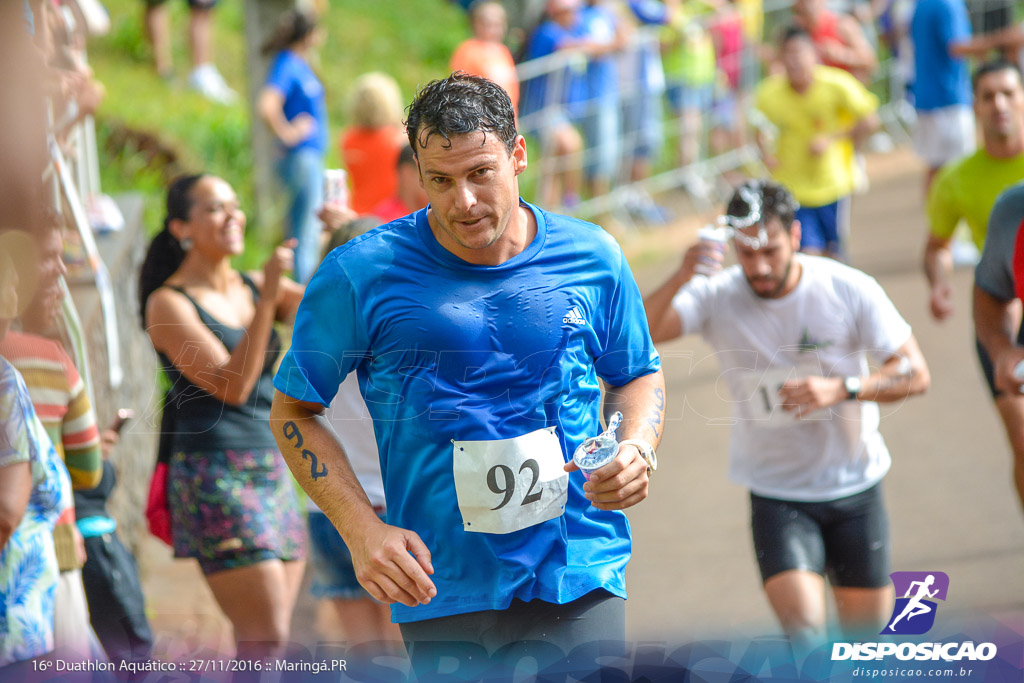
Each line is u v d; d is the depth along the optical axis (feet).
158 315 34.01
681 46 102.78
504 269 24.22
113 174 81.66
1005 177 47.24
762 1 118.11
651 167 104.63
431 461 24.76
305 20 72.64
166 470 34.73
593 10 92.79
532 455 24.48
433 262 24.12
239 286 37.06
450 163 22.40
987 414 60.03
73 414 28.32
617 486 23.97
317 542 34.40
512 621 25.43
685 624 38.91
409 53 136.98
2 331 25.57
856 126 74.13
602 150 93.20
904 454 55.67
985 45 84.84
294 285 36.86
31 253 25.38
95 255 45.27
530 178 91.76
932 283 50.60
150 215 76.33
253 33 76.89
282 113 72.38
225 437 33.76
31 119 23.54
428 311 23.86
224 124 92.79
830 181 74.54
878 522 35.63
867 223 97.40
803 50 73.20
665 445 57.88
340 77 124.26
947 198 48.91
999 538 45.50
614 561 26.20
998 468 53.42
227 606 34.40
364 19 141.79
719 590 43.16
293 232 73.97
